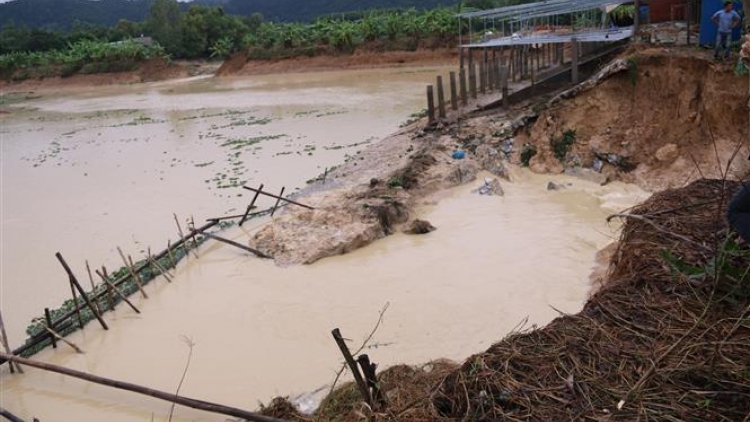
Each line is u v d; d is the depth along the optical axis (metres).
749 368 4.74
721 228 6.72
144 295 11.76
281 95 41.91
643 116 15.80
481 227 13.51
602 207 14.00
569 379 4.91
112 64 65.94
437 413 5.01
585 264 11.28
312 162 20.33
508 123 19.47
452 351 9.02
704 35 16.02
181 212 16.53
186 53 76.06
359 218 13.64
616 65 15.93
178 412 8.52
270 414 7.20
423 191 15.59
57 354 10.20
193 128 30.48
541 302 10.10
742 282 5.55
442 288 10.94
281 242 13.34
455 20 51.72
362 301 10.80
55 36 81.00
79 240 15.19
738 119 14.12
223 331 10.36
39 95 60.94
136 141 28.34
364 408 5.62
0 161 26.39
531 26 35.53
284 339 9.90
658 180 14.80
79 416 8.66
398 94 35.72
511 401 4.82
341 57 57.38
